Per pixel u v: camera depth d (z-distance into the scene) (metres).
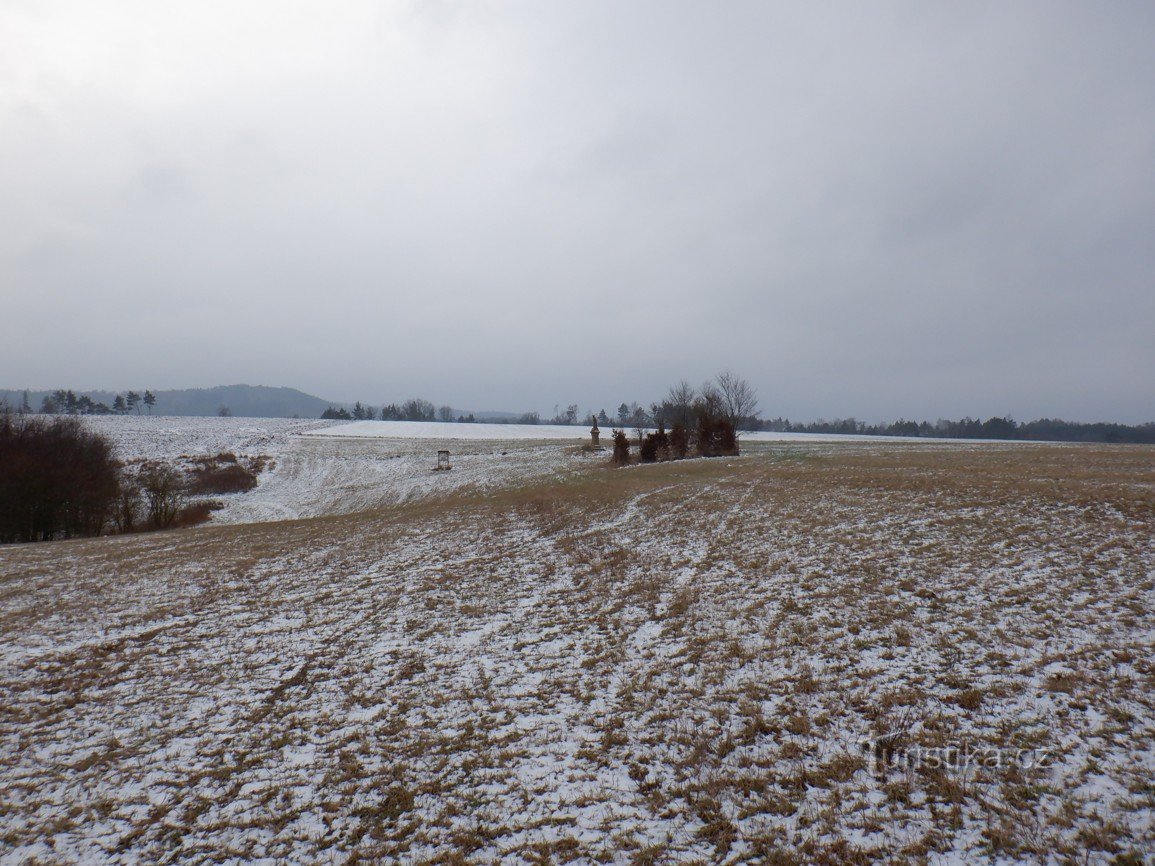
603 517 22.20
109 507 42.44
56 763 7.75
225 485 56.47
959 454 41.38
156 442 81.38
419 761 7.26
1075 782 5.78
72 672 10.76
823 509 20.55
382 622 12.48
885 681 8.16
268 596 14.92
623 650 10.13
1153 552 12.96
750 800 6.03
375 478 56.31
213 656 11.14
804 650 9.41
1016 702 7.33
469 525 23.09
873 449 52.41
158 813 6.59
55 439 42.91
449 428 124.88
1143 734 6.43
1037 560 12.97
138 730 8.51
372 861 5.63
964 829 5.33
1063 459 33.91
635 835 5.70
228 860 5.80
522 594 13.77
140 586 16.80
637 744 7.24
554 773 6.81
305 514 44.25
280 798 6.73
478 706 8.56
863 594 11.68
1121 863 4.75
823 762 6.52
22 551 24.98
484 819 6.12
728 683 8.56
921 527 16.77
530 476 45.91
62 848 6.10
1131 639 8.78
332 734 8.07
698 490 27.44
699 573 14.10
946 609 10.56
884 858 5.08
